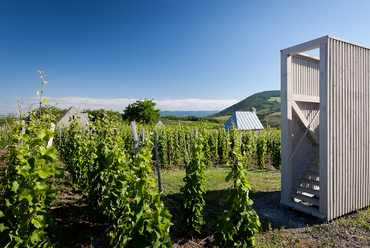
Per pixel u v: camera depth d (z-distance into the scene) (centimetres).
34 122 361
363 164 493
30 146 242
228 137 1257
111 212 339
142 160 271
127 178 342
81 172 543
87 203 451
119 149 368
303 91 539
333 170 432
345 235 374
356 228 399
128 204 322
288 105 497
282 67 504
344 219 438
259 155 1098
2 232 235
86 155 529
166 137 1045
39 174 235
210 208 486
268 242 350
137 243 245
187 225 370
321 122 429
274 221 437
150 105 4809
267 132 1430
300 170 541
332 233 382
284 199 507
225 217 297
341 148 447
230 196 311
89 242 331
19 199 219
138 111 4791
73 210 432
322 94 427
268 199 553
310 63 557
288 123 500
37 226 234
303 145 558
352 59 467
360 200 485
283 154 509
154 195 265
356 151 478
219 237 296
